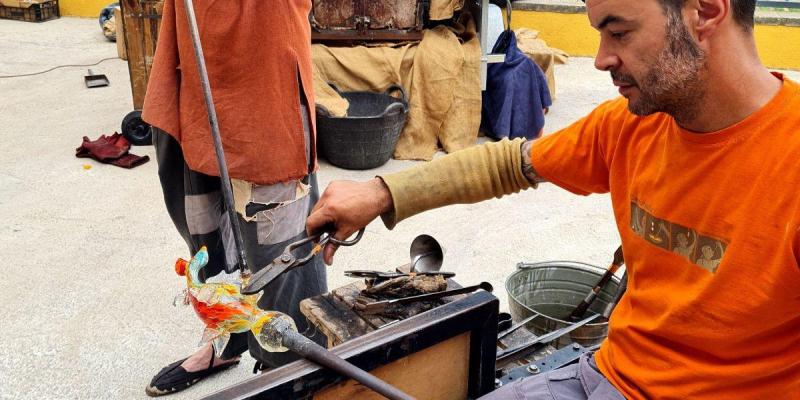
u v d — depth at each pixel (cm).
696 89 108
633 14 105
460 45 444
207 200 208
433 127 438
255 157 194
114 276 302
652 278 129
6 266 305
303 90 195
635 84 110
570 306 248
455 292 162
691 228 118
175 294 291
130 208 363
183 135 197
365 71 426
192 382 240
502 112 452
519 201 386
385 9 435
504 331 188
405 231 347
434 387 143
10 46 686
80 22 807
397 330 132
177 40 191
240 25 183
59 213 355
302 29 193
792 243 105
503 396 144
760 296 110
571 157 144
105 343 260
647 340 129
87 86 564
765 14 691
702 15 103
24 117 491
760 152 108
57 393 235
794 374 116
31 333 264
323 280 217
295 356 201
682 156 117
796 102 106
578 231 356
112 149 421
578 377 144
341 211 145
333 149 409
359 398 129
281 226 203
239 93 190
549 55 528
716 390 120
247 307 130
